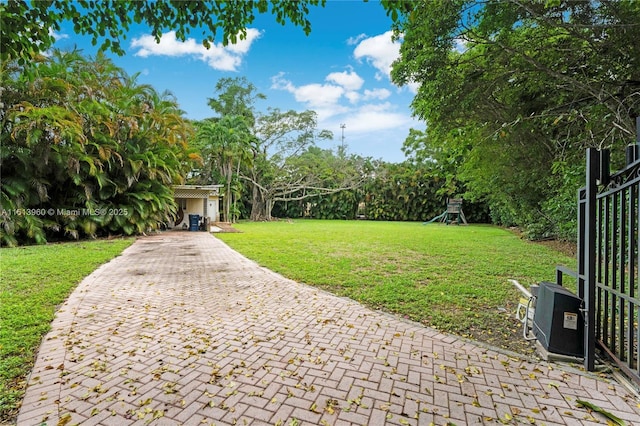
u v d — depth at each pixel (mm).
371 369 2549
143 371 2500
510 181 10961
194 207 18250
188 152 16125
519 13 4598
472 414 2004
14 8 2568
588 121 5250
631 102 4977
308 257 7797
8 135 9367
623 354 2477
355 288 4973
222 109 27297
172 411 2016
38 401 2105
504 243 10586
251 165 22750
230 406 2070
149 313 3836
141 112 12531
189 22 2980
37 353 2781
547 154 8180
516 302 4246
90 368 2539
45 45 2883
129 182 12250
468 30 4871
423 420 1945
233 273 6109
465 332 3318
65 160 10125
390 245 10078
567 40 4934
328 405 2084
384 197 28469
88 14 2820
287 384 2328
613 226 2553
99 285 5102
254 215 26391
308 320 3641
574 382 2363
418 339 3137
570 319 2664
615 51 4660
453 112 6188
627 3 4145
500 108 6512
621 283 2445
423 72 5539
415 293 4625
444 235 13555
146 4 2830
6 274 5590
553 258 7582
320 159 29922
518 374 2479
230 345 2979
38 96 9789
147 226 13594
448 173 19062
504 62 5352
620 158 5492
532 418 1966
